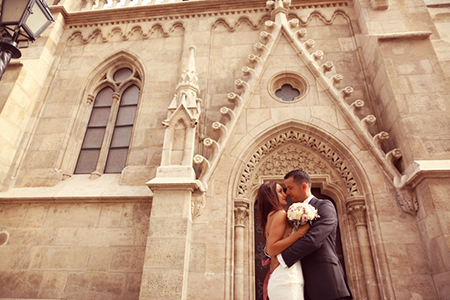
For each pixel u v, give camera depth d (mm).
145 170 6086
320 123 5633
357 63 6672
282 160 5766
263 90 6090
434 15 7719
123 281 4969
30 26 4434
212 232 4801
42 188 6090
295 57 6453
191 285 4453
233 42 7504
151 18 8281
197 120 5512
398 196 4727
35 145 6688
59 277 5109
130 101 7398
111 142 6887
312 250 1946
